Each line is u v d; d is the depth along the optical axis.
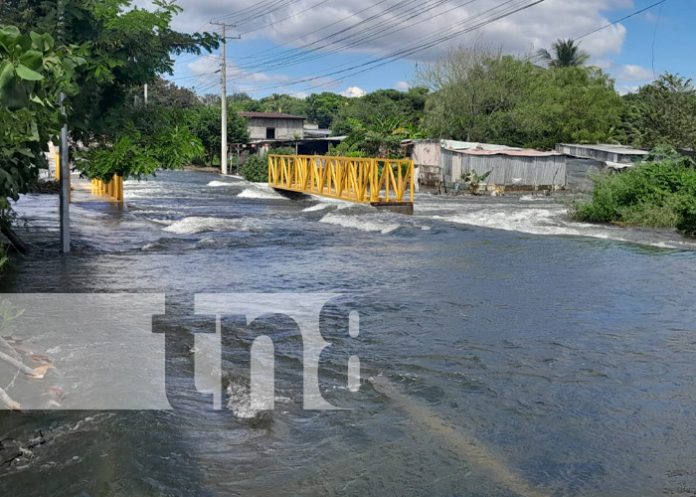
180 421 4.55
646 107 37.31
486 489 3.86
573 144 40.78
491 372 5.95
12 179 7.34
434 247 13.88
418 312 8.14
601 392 5.53
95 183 24.81
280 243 14.05
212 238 14.34
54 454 4.00
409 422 4.77
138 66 8.68
